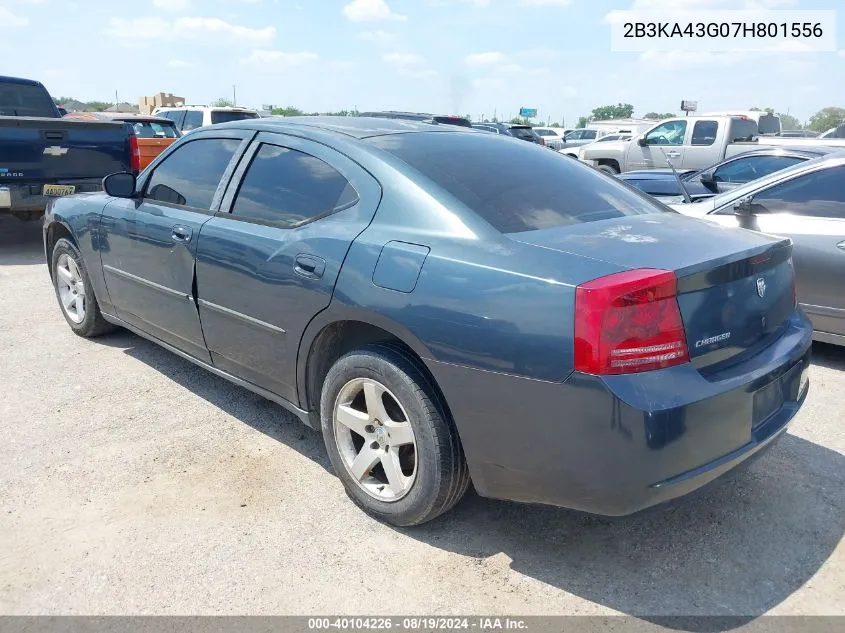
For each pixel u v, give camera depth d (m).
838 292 4.73
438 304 2.56
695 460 2.36
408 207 2.83
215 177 3.74
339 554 2.76
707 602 2.52
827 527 2.96
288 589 2.56
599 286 2.26
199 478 3.28
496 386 2.45
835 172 4.87
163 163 4.18
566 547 2.83
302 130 3.44
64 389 4.25
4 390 4.22
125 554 2.73
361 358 2.84
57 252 5.13
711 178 7.70
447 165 3.05
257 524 2.94
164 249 3.87
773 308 2.82
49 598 2.50
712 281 2.45
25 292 6.47
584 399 2.28
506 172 3.15
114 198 4.50
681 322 2.35
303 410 3.26
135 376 4.47
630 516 2.38
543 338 2.33
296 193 3.27
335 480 3.30
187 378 4.45
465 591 2.57
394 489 2.85
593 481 2.34
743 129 14.32
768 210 5.09
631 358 2.26
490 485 2.62
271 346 3.28
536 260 2.46
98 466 3.37
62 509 3.02
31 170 7.47
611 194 3.35
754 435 2.60
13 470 3.32
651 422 2.23
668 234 2.78
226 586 2.57
